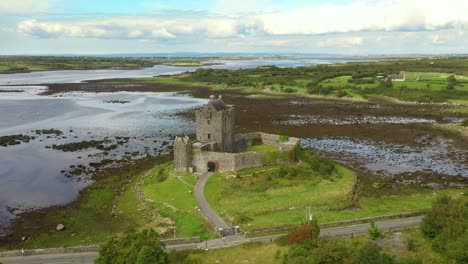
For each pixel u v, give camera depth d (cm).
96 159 11862
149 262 4759
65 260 5966
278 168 9525
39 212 8212
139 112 19962
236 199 8150
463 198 7619
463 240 5431
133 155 12281
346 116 18950
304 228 5966
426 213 6812
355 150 12862
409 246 5844
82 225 7606
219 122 10050
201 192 8431
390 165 11250
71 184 9819
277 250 5684
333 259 5094
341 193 8562
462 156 12156
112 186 9625
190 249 6056
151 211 7844
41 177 10294
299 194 8444
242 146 11012
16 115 18988
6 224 7669
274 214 7500
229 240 6425
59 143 13762
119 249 5175
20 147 13175
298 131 15688
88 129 16125
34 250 6244
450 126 16162
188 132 15462
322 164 9769
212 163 9562
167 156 12006
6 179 10119
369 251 5072
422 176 10281
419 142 13912
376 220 7100
